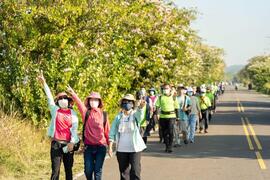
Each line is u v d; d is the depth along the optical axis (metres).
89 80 19.52
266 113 47.09
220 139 24.58
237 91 146.88
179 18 31.53
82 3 20.62
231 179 14.07
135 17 24.91
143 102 11.53
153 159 17.95
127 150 11.49
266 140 24.09
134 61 28.00
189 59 38.97
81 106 11.84
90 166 11.62
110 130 11.73
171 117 19.81
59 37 19.64
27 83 19.03
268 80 120.62
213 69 86.44
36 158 16.31
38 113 19.09
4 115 18.11
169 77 32.44
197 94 27.55
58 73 19.02
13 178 13.48
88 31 21.02
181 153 19.58
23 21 19.69
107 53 21.70
